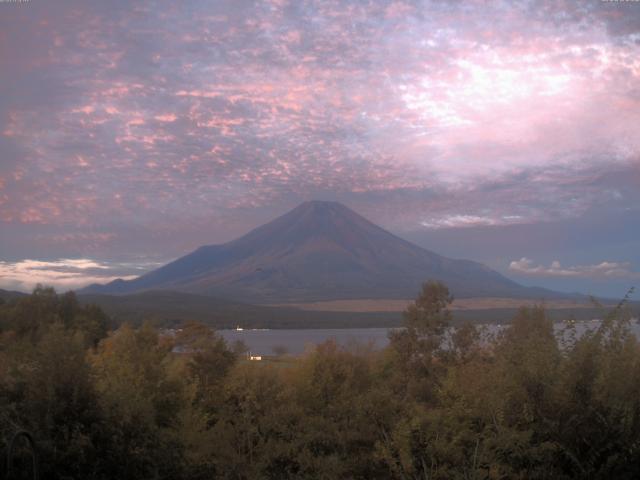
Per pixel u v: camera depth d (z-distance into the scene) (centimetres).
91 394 812
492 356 1222
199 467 916
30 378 800
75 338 849
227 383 1240
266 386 1248
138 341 1209
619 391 828
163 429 940
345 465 1018
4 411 741
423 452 931
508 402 887
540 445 835
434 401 1508
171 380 1127
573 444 827
